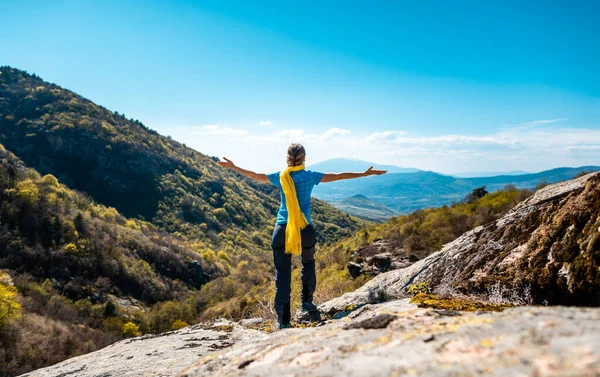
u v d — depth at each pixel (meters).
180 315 58.91
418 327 1.39
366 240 20.89
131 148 151.38
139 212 130.62
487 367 0.89
